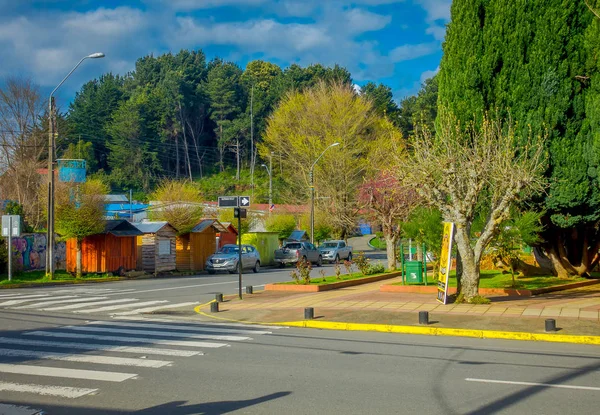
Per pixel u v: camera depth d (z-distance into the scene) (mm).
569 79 19016
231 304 18703
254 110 93938
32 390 8086
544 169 18812
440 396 7633
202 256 38125
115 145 85938
